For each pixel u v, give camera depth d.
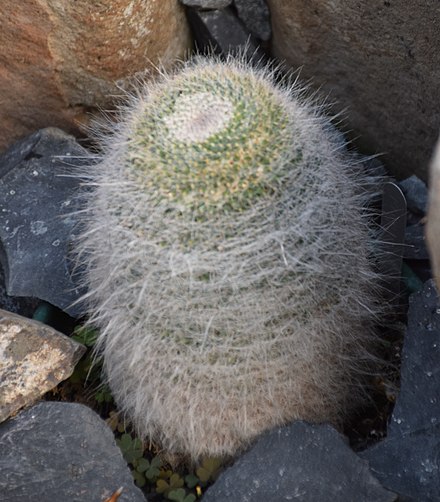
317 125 0.44
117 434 0.49
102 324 0.47
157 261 0.41
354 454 0.43
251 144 0.40
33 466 0.45
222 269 0.40
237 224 0.40
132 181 0.41
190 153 0.40
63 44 0.50
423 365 0.43
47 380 0.46
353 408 0.48
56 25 0.50
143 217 0.40
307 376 0.44
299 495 0.43
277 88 0.45
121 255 0.41
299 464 0.43
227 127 0.40
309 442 0.44
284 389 0.44
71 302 0.50
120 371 0.46
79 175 0.50
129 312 0.43
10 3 0.49
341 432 0.47
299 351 0.43
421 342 0.44
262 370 0.43
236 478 0.43
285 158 0.40
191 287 0.40
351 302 0.44
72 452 0.45
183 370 0.43
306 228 0.41
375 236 0.48
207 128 0.40
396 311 0.49
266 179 0.40
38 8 0.49
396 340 0.49
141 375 0.45
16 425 0.45
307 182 0.41
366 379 0.48
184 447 0.47
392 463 0.43
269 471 0.43
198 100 0.41
